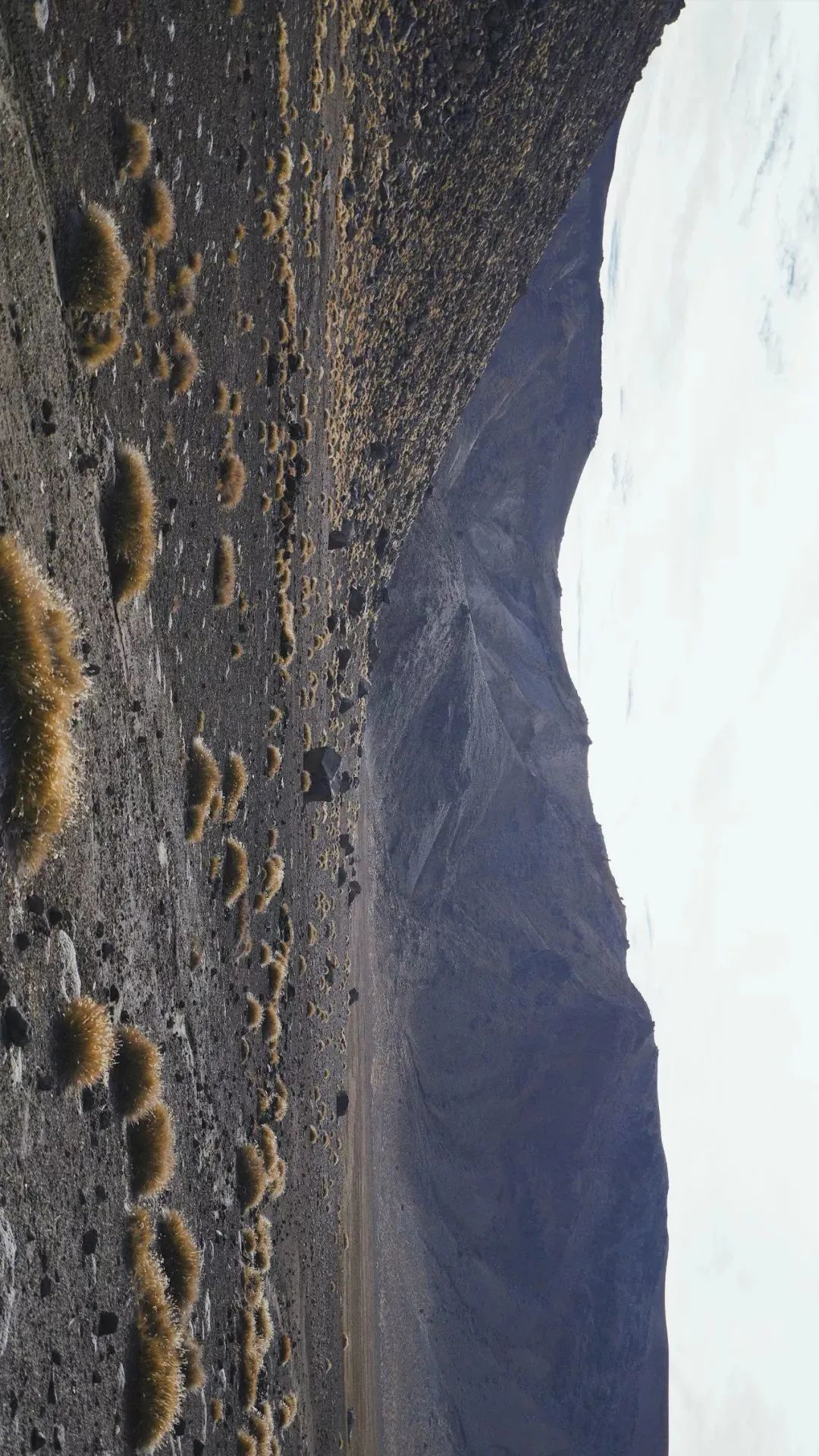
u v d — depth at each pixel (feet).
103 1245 34.22
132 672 44.01
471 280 125.18
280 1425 65.72
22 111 32.81
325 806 105.50
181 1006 49.90
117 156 40.63
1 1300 26.40
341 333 90.79
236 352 60.64
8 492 31.37
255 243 63.16
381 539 131.95
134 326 43.62
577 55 114.73
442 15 91.20
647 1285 335.47
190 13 48.91
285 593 76.02
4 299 31.53
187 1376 41.88
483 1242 293.64
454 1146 284.41
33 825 29.89
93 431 39.01
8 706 28.35
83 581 37.83
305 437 78.64
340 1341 103.71
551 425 308.60
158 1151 38.55
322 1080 99.71
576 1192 321.32
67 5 35.42
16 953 29.53
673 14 134.31
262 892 69.56
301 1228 84.64
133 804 43.14
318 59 72.84
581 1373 306.96
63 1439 28.96
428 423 137.80
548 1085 314.76
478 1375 262.67
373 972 188.34
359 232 90.38
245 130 59.57
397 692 199.62
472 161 107.55
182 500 51.31
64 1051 32.04
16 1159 28.30
